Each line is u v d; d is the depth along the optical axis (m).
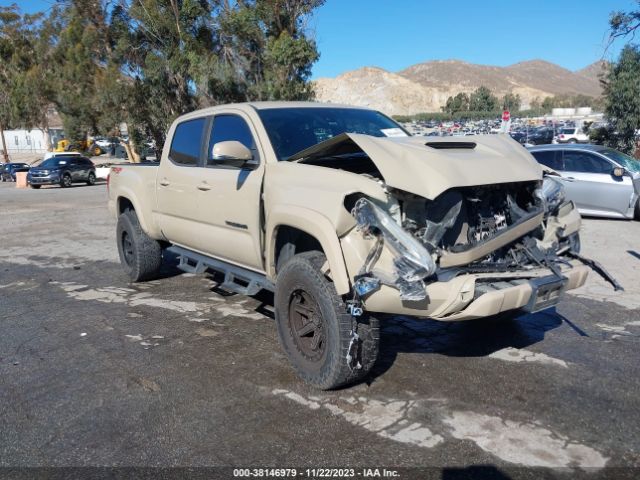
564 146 11.77
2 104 49.47
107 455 3.26
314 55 22.62
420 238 3.46
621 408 3.63
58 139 68.31
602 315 5.46
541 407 3.66
